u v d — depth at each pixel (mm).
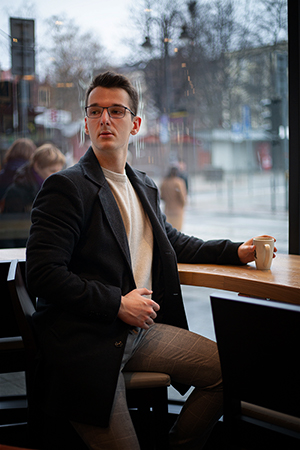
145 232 1411
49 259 1093
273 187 6957
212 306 859
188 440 1277
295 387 785
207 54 5000
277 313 765
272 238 1418
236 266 1470
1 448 846
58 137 3291
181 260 1532
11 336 1534
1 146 3084
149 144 6410
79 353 1098
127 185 1415
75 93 3318
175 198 6434
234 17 4371
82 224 1195
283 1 2529
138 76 4266
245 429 899
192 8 4398
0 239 3006
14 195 3018
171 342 1309
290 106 1797
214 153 9852
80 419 1060
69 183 1182
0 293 1512
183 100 5742
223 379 901
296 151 1794
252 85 6000
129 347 1229
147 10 3957
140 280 1330
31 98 3193
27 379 1180
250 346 827
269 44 3449
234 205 10328
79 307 1103
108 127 1290
